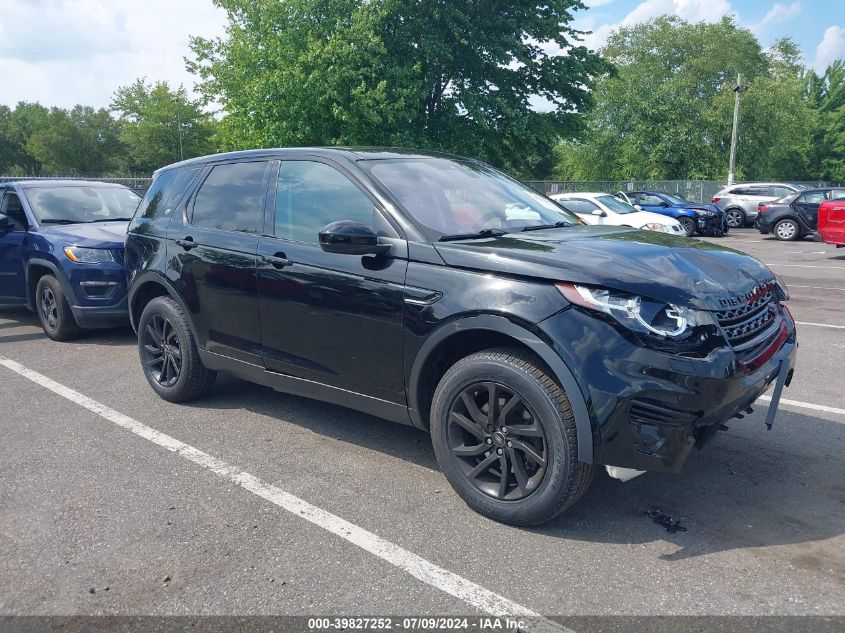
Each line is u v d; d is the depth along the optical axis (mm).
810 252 16891
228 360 4520
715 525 3199
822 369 5965
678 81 45281
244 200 4457
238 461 4004
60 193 8062
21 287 7727
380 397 3660
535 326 2967
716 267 3285
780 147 45656
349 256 3703
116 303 6957
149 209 5254
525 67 27406
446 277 3305
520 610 2576
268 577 2814
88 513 3379
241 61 26625
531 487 3096
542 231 3750
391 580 2781
